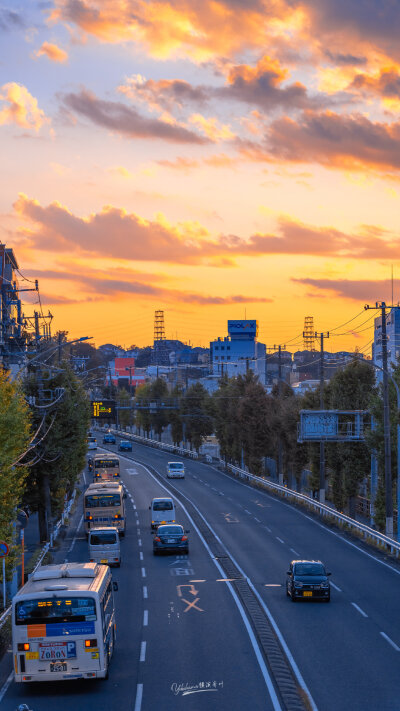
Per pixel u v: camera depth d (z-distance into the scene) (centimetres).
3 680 2536
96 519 6062
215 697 2288
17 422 3688
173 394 15762
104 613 2439
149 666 2628
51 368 6519
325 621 3294
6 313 7456
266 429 10562
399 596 3850
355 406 7506
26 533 6519
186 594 3906
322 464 7481
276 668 2556
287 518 7031
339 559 4997
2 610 3441
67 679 2291
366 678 2472
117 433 19288
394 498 6506
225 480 10412
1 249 7906
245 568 4681
